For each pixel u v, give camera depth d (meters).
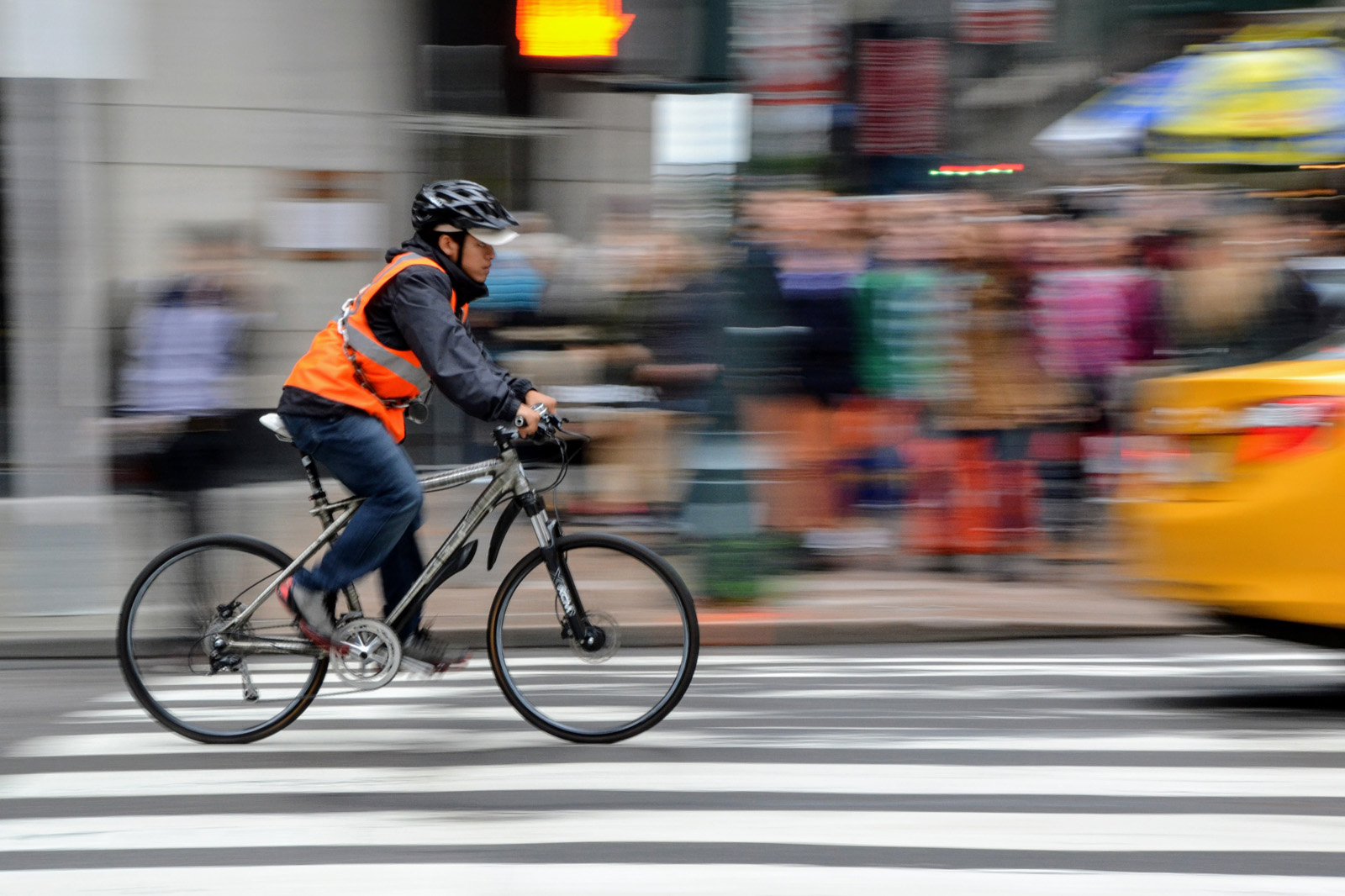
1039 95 48.22
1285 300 32.34
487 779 17.36
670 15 34.38
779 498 31.80
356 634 18.48
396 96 42.19
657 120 41.22
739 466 28.02
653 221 32.69
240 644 19.06
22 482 29.64
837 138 44.47
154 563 19.28
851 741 19.11
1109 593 29.55
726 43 32.50
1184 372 32.03
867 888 13.59
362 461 18.03
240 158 42.22
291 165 42.16
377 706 21.25
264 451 31.94
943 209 32.00
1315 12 45.81
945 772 17.52
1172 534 20.12
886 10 44.78
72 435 29.67
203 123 41.91
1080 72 48.59
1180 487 20.14
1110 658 25.02
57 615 27.14
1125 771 17.56
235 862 14.48
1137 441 21.75
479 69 41.38
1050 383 31.38
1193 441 20.06
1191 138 37.31
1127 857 14.41
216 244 27.00
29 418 29.52
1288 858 14.38
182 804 16.48
